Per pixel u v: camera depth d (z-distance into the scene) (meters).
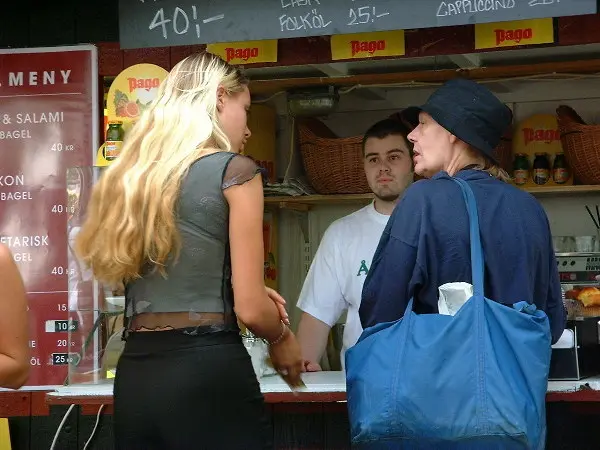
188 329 2.38
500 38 4.18
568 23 4.14
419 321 2.59
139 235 2.39
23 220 4.75
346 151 4.96
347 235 4.77
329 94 4.98
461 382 2.49
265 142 5.34
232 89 2.58
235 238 2.39
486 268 2.67
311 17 3.80
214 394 2.37
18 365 2.69
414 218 2.69
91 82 4.74
